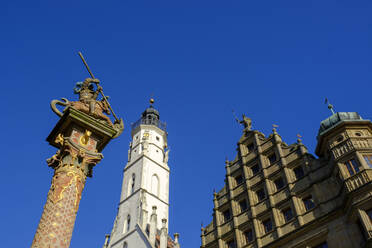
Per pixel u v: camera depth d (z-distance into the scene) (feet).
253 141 128.47
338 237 85.56
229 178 124.16
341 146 97.81
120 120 61.36
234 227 108.99
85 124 55.77
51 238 44.16
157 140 192.03
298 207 99.25
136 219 143.33
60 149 53.78
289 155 114.01
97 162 55.01
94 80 62.80
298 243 91.40
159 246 135.23
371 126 101.65
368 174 87.15
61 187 49.21
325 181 98.78
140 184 160.97
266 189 110.52
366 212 81.97
